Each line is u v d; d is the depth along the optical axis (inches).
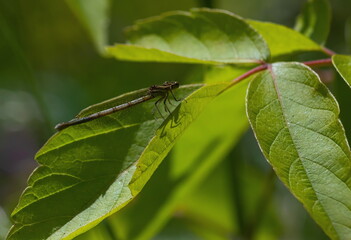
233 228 23.1
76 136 16.3
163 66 24.3
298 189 15.4
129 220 20.3
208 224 23.3
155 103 16.5
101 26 20.1
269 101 16.1
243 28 17.2
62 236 15.8
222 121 19.6
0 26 22.1
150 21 17.9
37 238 15.8
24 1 23.6
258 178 23.7
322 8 18.4
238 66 18.3
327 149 15.6
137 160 16.2
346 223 15.1
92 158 16.3
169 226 24.6
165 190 20.2
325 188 15.4
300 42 17.6
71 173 16.1
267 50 16.9
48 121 22.3
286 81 16.2
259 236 24.3
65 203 16.0
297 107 16.0
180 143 19.8
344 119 18.1
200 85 16.6
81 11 20.1
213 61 17.1
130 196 15.8
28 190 16.0
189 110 16.2
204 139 19.8
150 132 16.4
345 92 18.1
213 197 23.1
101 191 16.1
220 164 22.8
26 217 15.9
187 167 20.1
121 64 24.3
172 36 17.8
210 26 17.5
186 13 17.7
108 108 16.4
